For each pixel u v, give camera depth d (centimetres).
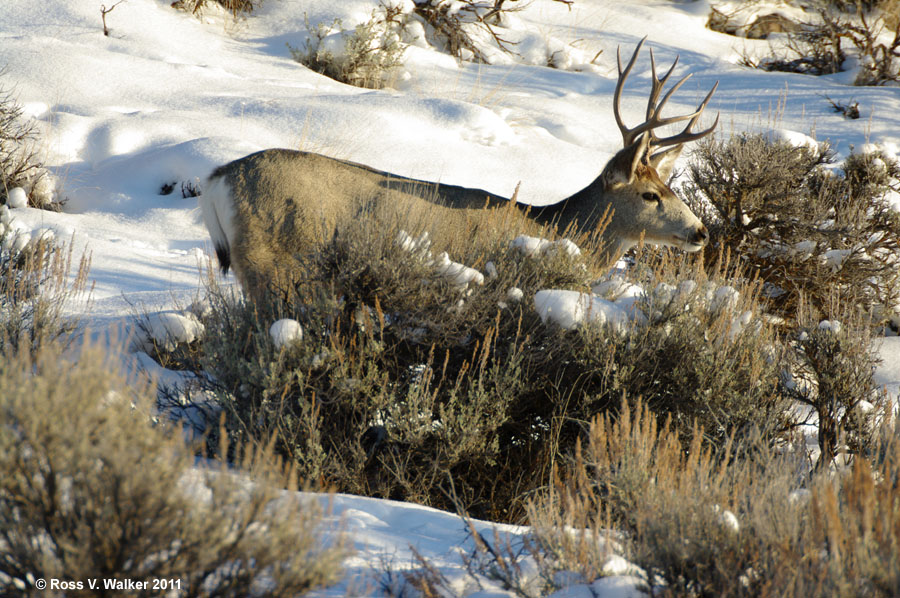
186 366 2088
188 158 4303
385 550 1269
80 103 4969
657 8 9725
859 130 6125
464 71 7062
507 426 1917
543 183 4747
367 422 1744
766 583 1041
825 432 2114
